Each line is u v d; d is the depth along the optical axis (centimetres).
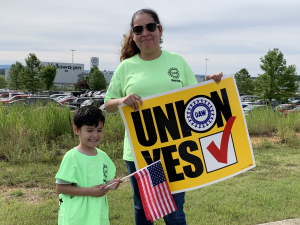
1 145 748
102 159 259
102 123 250
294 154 818
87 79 7706
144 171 257
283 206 453
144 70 273
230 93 276
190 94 271
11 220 396
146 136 270
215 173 271
